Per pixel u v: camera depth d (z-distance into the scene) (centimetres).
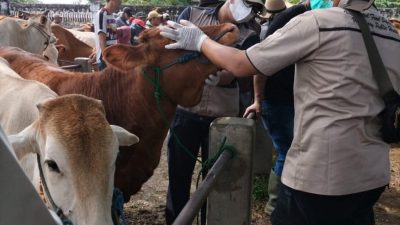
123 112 327
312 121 219
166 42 307
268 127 397
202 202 205
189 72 308
